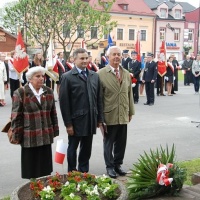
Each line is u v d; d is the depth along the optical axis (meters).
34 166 4.61
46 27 29.64
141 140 8.09
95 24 32.09
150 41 56.25
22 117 4.52
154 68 14.24
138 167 4.32
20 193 3.99
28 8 29.25
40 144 4.52
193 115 11.77
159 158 4.39
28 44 30.48
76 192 3.89
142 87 17.52
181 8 60.81
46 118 4.62
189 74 24.47
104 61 17.55
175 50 60.06
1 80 13.31
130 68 14.75
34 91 4.54
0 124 9.87
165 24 58.12
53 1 28.89
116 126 5.54
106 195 3.79
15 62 12.90
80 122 5.21
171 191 4.22
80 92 5.18
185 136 8.59
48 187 3.86
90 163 6.38
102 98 5.50
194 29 65.62
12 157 6.75
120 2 52.69
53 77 13.90
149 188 4.12
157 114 11.89
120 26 52.56
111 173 5.55
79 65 5.20
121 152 5.70
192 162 6.30
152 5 59.16
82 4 30.39
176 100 15.88
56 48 41.38
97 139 8.14
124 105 5.55
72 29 31.86
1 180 5.53
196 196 4.20
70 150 5.35
